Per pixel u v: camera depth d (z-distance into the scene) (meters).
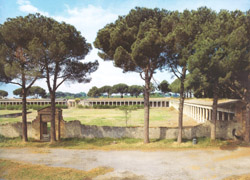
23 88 19.92
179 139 18.42
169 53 17.30
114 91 120.81
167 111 63.97
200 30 16.06
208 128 20.22
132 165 12.72
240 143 17.83
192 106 41.59
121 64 17.34
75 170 11.86
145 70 18.30
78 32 19.41
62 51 16.66
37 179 10.47
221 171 11.41
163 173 11.25
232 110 20.89
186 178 10.47
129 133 21.09
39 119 21.47
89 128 21.44
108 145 18.47
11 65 16.73
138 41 15.53
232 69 14.62
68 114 56.38
